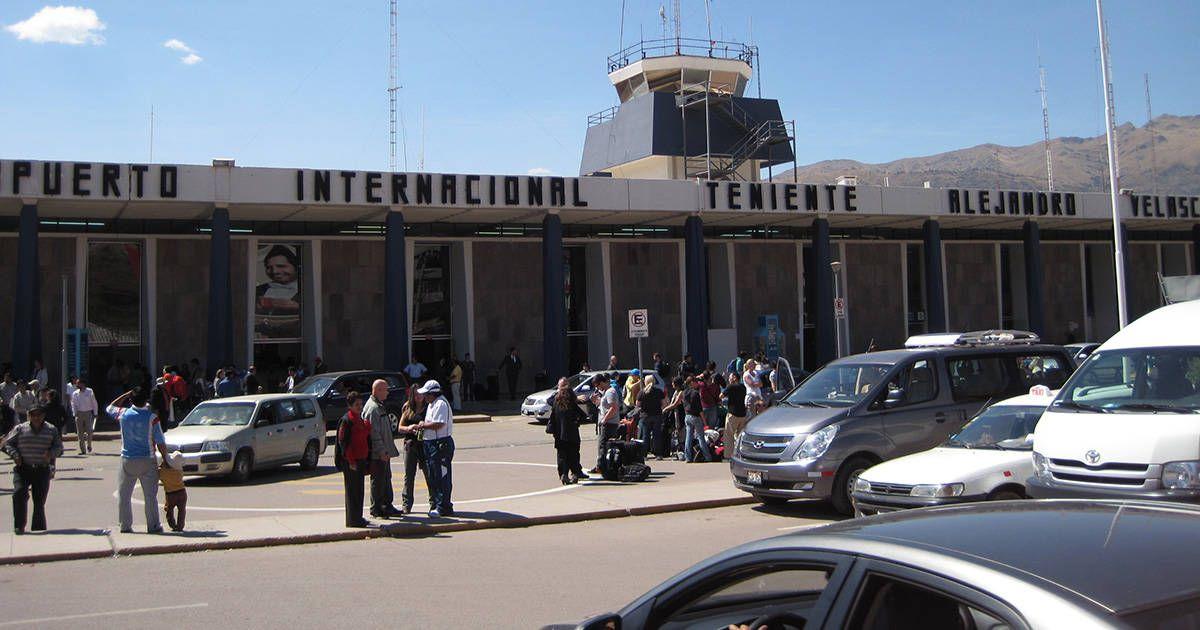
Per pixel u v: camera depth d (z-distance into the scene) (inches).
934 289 1653.5
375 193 1299.2
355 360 1544.0
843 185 1563.7
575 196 1402.6
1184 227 2043.6
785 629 144.1
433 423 574.6
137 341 1434.5
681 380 883.4
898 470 464.1
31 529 527.8
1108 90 994.1
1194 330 414.6
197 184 1218.6
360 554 478.3
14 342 1152.8
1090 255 2137.1
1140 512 135.0
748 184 1507.1
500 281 1644.9
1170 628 99.0
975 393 584.7
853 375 583.5
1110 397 412.8
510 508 604.7
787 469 546.6
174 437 742.5
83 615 348.2
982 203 1664.6
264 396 810.8
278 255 1521.9
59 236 1378.0
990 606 108.0
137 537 509.4
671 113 1861.5
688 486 685.9
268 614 346.3
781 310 1806.1
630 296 1713.8
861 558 124.8
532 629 318.3
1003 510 140.5
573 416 722.2
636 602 156.4
